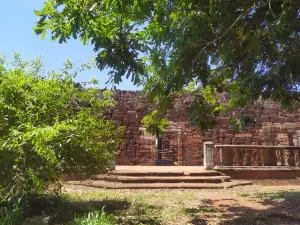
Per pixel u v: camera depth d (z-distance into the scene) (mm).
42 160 5266
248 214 7344
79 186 11289
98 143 6863
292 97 9289
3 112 5512
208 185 11867
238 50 6746
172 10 5664
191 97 19969
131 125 19469
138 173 12547
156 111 9984
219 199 9297
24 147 5070
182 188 11539
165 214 7203
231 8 5344
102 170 7160
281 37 5570
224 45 6020
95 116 7262
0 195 5645
